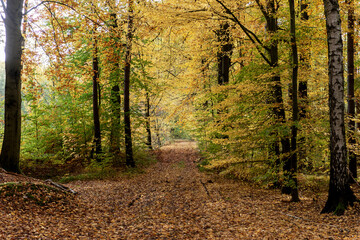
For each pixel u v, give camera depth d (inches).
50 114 671.1
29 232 210.5
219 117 421.7
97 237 231.3
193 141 1482.5
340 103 277.6
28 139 629.3
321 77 383.6
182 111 633.6
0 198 267.4
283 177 355.9
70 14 535.8
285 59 404.2
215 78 682.8
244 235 232.1
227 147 464.4
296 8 480.1
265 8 376.8
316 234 220.2
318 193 393.7
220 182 513.3
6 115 394.0
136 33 565.3
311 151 390.9
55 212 285.7
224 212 309.0
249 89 364.2
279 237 220.7
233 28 465.1
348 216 258.2
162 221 286.8
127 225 274.4
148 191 437.7
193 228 260.5
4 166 388.8
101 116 682.8
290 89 420.2
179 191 434.0
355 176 450.9
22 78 504.7
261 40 386.3
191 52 559.2
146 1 389.7
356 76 493.4
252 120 407.8
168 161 841.5
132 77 716.7
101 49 589.3
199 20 393.1
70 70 507.8
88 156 687.1
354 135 398.6
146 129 1023.0
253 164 425.7
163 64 639.8
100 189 433.1
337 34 275.7
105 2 504.1
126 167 652.1
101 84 709.9
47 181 398.3
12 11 390.3
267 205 336.2
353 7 406.3
